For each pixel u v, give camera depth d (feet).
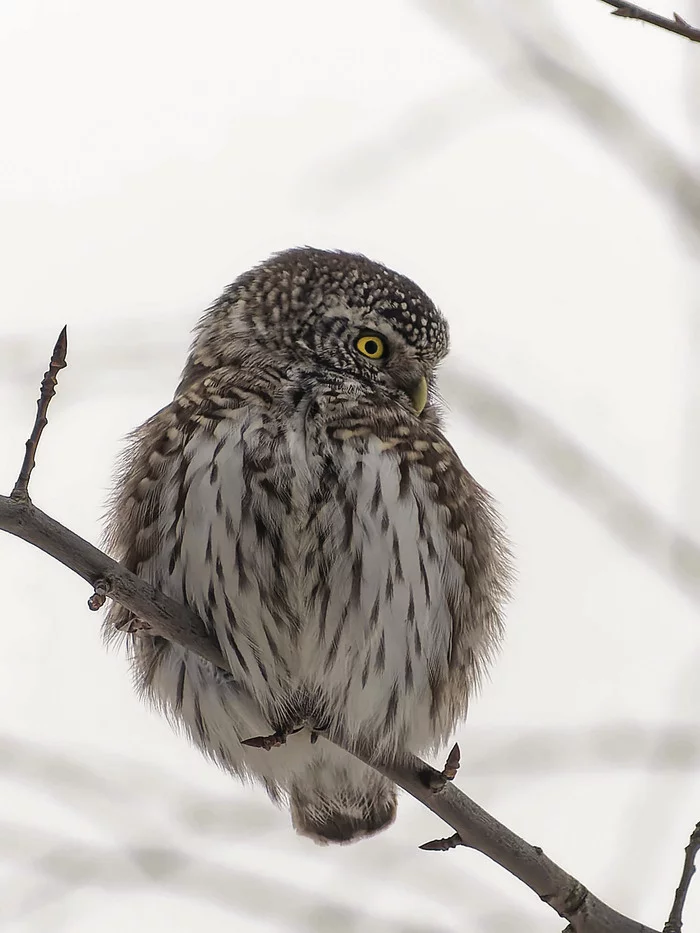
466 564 30.01
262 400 29.40
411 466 29.30
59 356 23.73
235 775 32.24
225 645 28.22
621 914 26.40
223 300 33.45
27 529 23.86
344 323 32.01
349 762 31.99
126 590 25.29
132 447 30.78
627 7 20.97
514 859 26.09
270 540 27.94
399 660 28.91
